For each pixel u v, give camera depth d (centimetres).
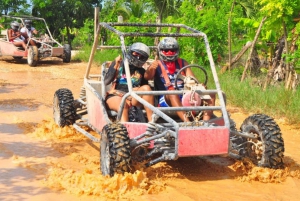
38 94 1111
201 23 1346
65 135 726
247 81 1112
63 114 749
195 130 512
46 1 2966
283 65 1143
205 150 516
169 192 505
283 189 529
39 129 758
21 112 904
